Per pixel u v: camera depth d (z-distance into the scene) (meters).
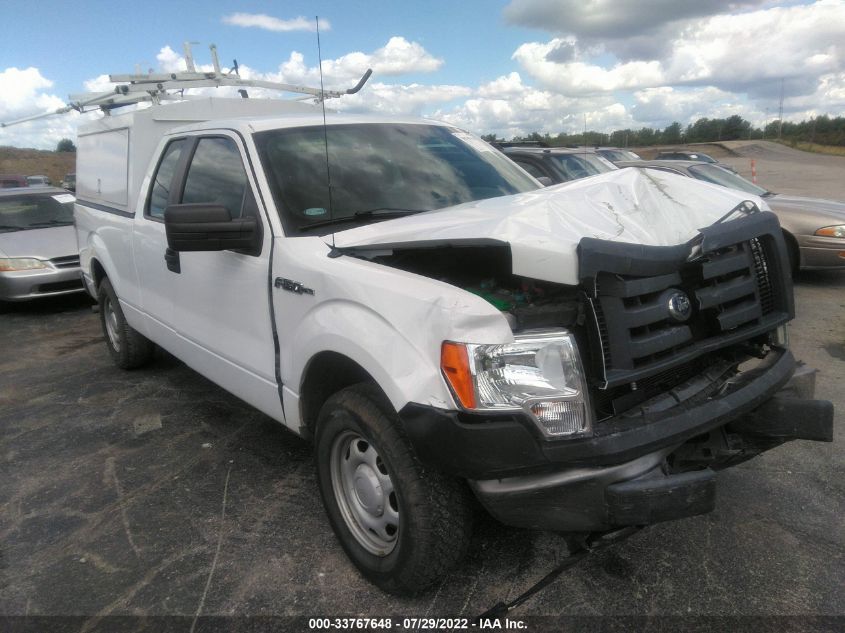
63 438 4.51
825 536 3.08
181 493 3.71
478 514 3.29
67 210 9.68
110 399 5.21
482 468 2.22
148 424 4.68
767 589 2.73
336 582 2.90
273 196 3.28
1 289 8.12
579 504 2.23
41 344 7.05
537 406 2.19
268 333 3.28
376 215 3.38
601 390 2.38
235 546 3.18
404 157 3.84
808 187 23.86
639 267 2.29
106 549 3.20
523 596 2.52
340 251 2.88
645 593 2.74
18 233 8.70
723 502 3.39
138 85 6.09
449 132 4.37
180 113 5.06
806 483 3.56
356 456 2.84
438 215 3.01
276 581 2.92
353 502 2.90
